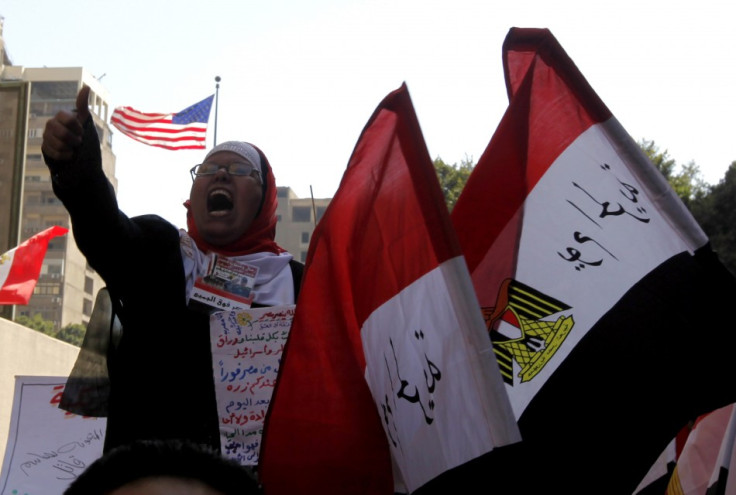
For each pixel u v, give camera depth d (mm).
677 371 2877
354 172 2887
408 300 2736
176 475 1567
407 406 2689
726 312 2928
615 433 2842
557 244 3031
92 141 3260
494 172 3090
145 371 3639
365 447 2859
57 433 5203
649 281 2955
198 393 3656
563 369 2898
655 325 2916
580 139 3107
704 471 3148
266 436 2848
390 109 2869
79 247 3502
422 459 2643
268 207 4207
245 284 3875
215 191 4020
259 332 3693
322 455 2850
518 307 2988
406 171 2793
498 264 3033
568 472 2803
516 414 2865
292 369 2883
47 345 11539
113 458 1586
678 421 2842
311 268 2906
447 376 2609
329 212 2902
